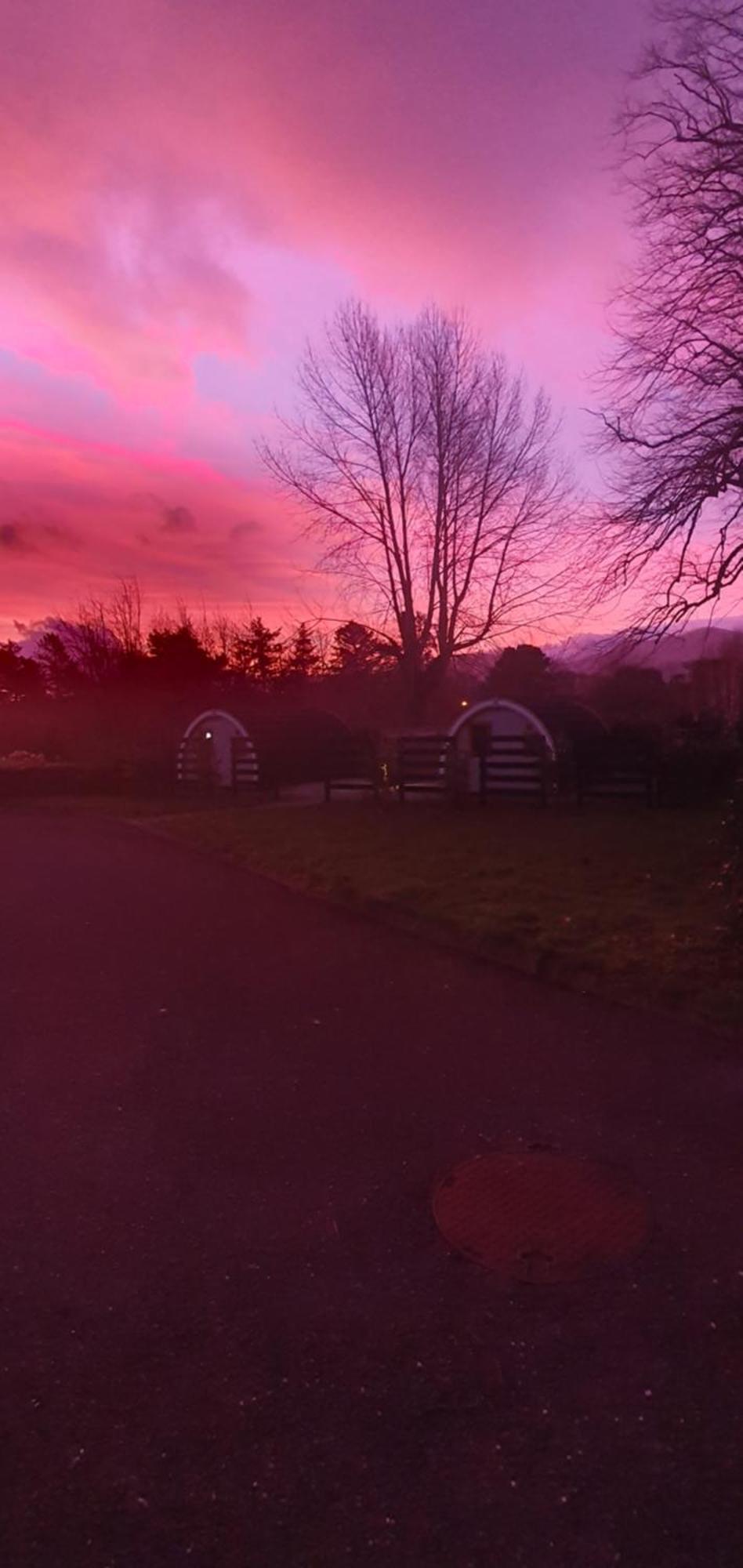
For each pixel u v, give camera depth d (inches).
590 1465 118.8
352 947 390.3
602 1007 299.3
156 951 391.9
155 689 2084.2
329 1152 205.8
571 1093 232.8
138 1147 210.8
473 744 1128.8
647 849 612.7
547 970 335.6
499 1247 167.6
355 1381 135.0
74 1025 295.3
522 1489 115.4
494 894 464.1
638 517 660.7
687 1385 132.6
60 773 1428.4
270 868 616.7
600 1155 200.8
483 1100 230.4
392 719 1913.1
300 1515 112.4
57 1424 128.0
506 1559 106.0
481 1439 123.4
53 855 737.6
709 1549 106.7
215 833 831.1
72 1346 144.1
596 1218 176.1
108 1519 112.5
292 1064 257.9
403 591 1574.8
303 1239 172.4
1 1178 198.1
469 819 858.1
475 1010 300.5
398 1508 113.1
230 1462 120.6
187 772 1413.6
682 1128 212.1
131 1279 161.0
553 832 735.7
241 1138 214.2
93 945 406.0
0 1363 140.6
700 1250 164.7
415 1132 214.5
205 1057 265.0
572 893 460.4
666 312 667.4
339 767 1465.3
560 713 1119.6
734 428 637.3
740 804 357.1
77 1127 221.8
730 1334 142.7
